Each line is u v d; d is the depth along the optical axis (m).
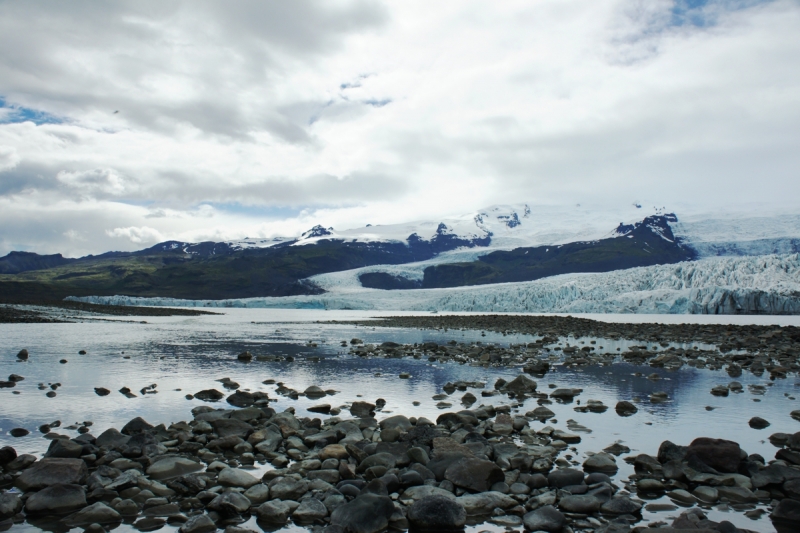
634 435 10.47
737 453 8.27
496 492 7.43
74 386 15.84
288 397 14.63
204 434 10.36
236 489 7.54
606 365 21.48
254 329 44.66
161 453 9.27
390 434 9.86
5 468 8.34
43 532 6.22
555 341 32.72
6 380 16.70
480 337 36.31
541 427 11.12
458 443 9.03
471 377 18.14
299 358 23.59
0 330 39.56
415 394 15.03
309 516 6.70
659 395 14.33
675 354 24.92
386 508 6.61
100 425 11.23
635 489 7.64
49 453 8.81
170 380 17.23
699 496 7.43
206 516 6.49
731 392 15.20
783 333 33.62
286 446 9.83
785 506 6.64
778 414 12.29
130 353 24.91
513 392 15.24
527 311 87.62
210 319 64.06
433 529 6.41
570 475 7.77
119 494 7.47
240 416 11.41
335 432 10.16
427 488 7.49
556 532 6.26
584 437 10.30
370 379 17.72
